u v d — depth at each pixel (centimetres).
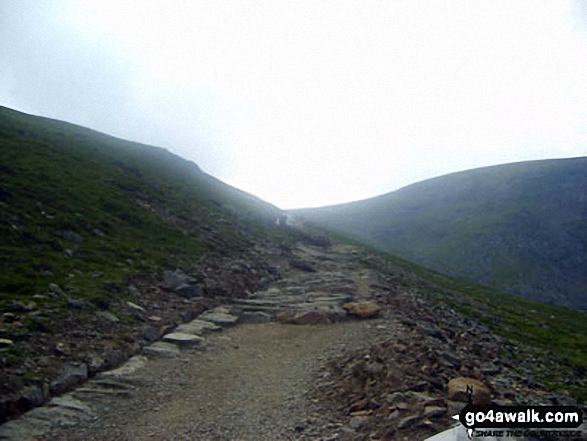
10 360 1511
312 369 1850
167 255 3481
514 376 2108
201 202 6862
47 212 3381
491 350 2828
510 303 8375
